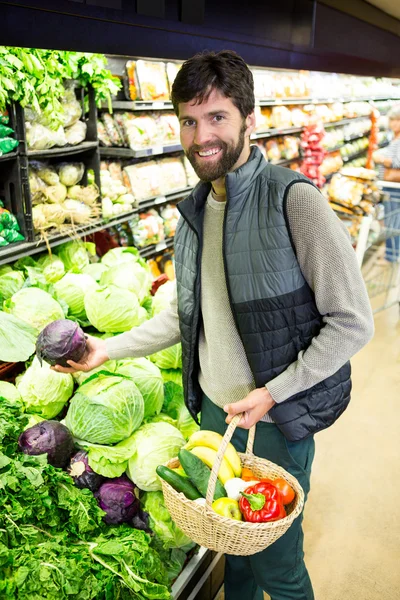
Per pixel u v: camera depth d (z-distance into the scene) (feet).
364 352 14.90
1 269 8.77
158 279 10.56
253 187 5.03
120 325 7.99
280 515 4.69
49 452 5.90
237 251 5.03
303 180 4.91
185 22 5.49
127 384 6.51
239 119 4.81
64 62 8.93
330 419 5.46
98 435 6.21
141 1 4.90
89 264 10.36
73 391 7.40
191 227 5.47
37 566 4.57
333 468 10.18
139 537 5.63
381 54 11.09
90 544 5.28
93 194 10.51
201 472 5.13
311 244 4.81
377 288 17.75
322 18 8.16
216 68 4.62
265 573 5.87
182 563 6.51
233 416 4.93
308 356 5.01
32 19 4.07
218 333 5.48
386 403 12.40
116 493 6.16
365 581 7.77
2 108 7.97
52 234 9.49
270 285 4.97
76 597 4.64
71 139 9.91
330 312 4.98
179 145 13.28
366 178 18.98
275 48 7.25
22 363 7.57
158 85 12.16
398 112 22.03
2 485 4.97
